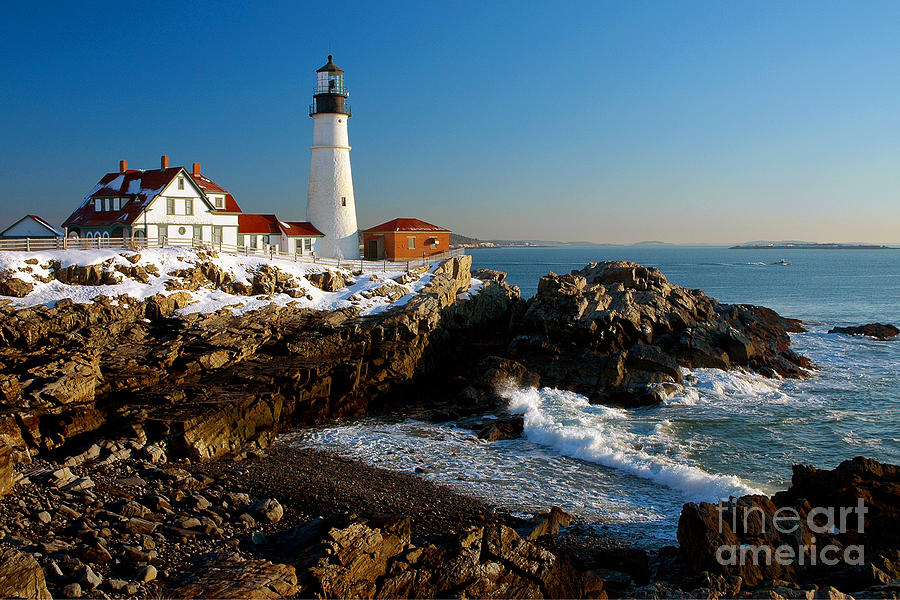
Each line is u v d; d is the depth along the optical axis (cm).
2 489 2130
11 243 4419
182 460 2970
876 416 3797
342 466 3016
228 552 1900
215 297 4519
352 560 1792
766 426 3625
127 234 5294
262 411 3484
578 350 4531
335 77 6525
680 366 4481
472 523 2428
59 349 3578
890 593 1695
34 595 1477
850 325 7119
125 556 1838
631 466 3053
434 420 3831
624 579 1973
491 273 6134
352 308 4659
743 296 10812
